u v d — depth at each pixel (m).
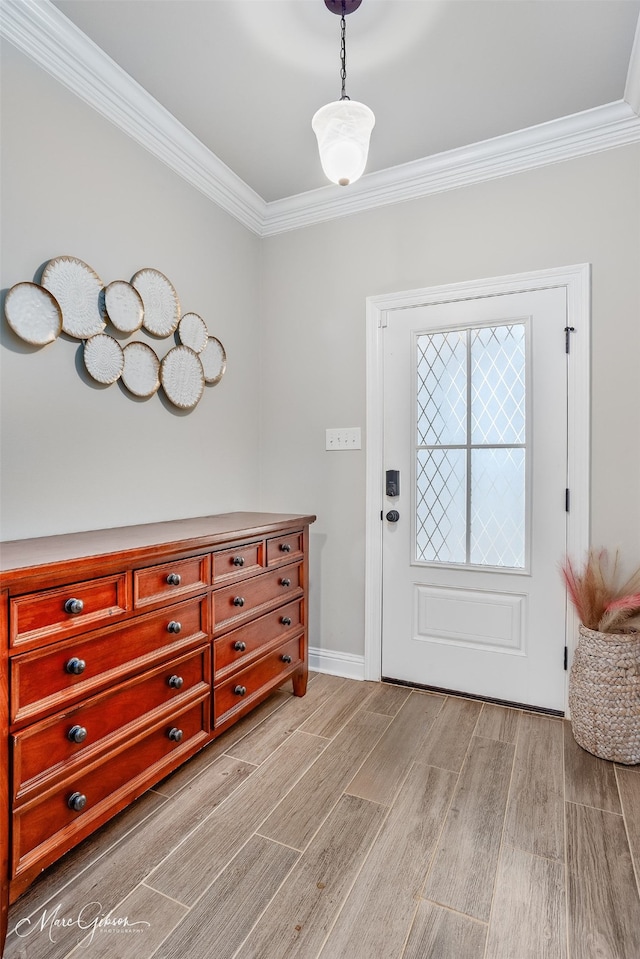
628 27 1.62
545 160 2.16
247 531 1.89
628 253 2.03
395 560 2.49
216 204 2.48
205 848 1.39
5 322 1.53
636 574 1.93
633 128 2.00
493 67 1.79
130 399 2.00
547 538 2.17
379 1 1.51
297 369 2.74
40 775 1.19
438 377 2.39
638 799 1.60
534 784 1.68
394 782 1.69
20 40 1.55
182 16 1.57
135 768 1.46
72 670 1.25
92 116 1.82
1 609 1.10
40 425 1.65
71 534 1.71
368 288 2.54
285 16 1.57
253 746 1.91
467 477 2.33
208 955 1.08
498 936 1.12
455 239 2.35
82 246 1.79
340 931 1.14
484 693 2.30
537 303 2.18
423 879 1.28
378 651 2.53
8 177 1.54
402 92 1.91
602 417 2.07
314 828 1.47
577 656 1.94
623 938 1.12
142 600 1.46
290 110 2.01
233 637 1.86
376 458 2.52
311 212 2.66
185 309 2.29
